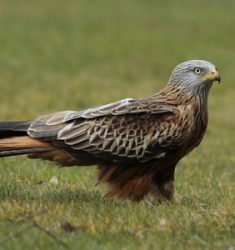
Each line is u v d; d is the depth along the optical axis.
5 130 14.64
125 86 43.47
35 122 14.71
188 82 15.33
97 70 48.22
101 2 78.56
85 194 15.65
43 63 49.16
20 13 69.25
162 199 15.48
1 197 14.95
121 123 14.84
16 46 54.25
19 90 39.97
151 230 13.02
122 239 12.47
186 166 22.53
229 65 52.22
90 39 59.28
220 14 74.38
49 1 76.75
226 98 41.03
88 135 14.71
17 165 20.16
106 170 15.21
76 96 38.94
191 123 15.20
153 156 14.99
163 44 58.94
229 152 26.16
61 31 61.91
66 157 14.84
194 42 60.31
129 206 14.50
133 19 69.81
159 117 15.00
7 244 11.80
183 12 74.56
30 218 13.04
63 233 12.55
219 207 15.03
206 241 12.70
